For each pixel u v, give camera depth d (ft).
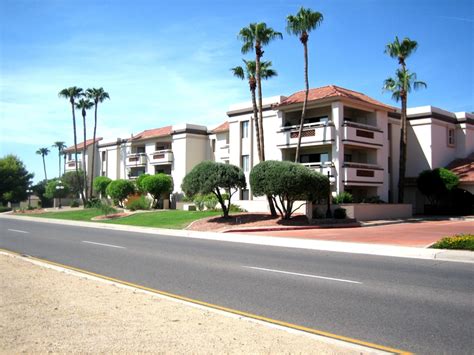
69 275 32.22
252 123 130.00
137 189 159.02
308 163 111.86
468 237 49.39
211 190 90.58
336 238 65.41
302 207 102.06
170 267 39.24
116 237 70.59
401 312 23.86
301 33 104.94
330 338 19.15
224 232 79.46
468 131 140.05
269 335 18.53
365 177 111.96
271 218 92.27
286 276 34.71
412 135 134.00
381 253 50.24
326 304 25.63
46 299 24.09
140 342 17.06
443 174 120.16
